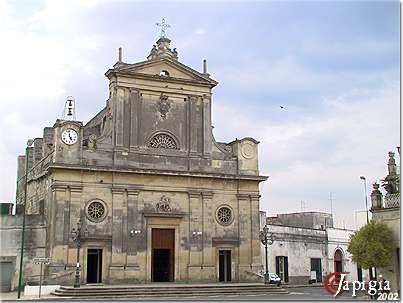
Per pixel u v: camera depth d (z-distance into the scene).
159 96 46.97
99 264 42.59
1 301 33.34
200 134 48.12
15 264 41.72
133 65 46.00
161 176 45.50
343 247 64.69
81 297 35.88
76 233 41.56
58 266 40.75
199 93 48.53
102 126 51.03
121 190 43.91
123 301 33.22
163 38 48.84
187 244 45.50
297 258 58.59
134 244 43.53
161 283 43.59
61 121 43.09
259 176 48.78
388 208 35.09
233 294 40.00
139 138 45.62
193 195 46.41
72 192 42.28
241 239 47.50
